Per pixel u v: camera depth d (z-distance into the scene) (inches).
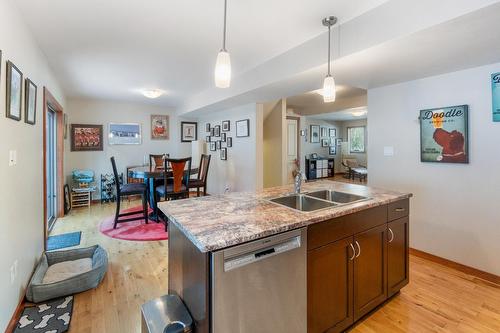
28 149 90.7
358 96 202.2
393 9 72.8
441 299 83.4
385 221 77.4
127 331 69.4
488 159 94.0
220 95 171.2
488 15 59.9
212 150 243.3
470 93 97.7
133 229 149.2
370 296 73.7
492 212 94.0
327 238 62.2
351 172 378.0
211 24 91.2
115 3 78.7
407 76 108.5
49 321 72.2
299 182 89.7
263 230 51.1
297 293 56.8
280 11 81.6
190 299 55.1
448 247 106.0
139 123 243.9
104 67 136.8
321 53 96.0
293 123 262.7
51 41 104.4
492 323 72.3
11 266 71.4
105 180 222.1
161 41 105.2
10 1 73.2
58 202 175.3
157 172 155.9
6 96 68.4
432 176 109.8
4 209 66.7
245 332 49.7
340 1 75.5
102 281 93.8
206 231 50.5
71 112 214.5
